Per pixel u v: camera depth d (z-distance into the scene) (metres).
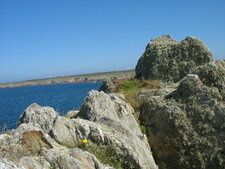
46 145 9.34
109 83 20.62
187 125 12.59
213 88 13.38
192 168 11.75
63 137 10.88
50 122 12.88
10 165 6.89
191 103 13.26
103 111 13.53
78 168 8.32
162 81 20.05
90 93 14.40
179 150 12.20
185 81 14.07
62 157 8.44
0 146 8.88
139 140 12.08
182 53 20.56
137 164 10.25
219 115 12.40
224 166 11.41
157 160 12.62
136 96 16.67
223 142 11.77
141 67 22.17
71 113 16.61
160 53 21.09
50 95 92.00
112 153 10.48
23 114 13.85
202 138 12.10
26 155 8.73
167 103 13.94
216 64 14.68
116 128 11.76
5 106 63.69
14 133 10.38
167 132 12.91
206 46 20.70
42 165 8.16
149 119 14.29
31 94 113.44
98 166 8.96
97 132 10.95
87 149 10.53
